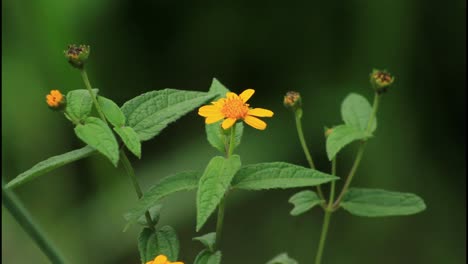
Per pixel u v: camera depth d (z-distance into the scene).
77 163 5.57
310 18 6.05
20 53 5.32
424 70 5.88
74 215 5.41
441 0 5.84
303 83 6.06
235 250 6.11
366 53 5.69
